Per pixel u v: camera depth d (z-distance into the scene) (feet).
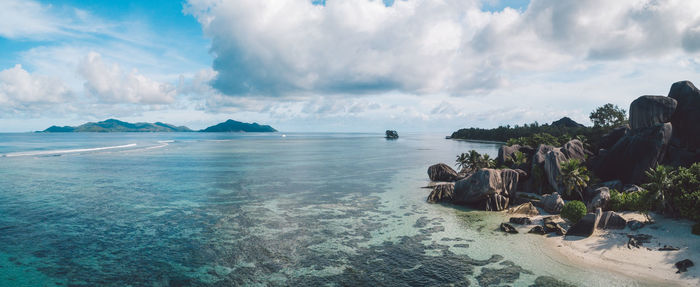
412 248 122.52
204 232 140.36
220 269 105.91
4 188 231.30
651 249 110.63
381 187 245.24
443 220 158.20
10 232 137.80
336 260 112.37
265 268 106.73
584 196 179.83
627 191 174.09
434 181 272.72
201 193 220.43
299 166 378.32
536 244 123.95
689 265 97.19
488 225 149.59
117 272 103.45
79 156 474.08
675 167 181.98
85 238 132.05
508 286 93.20
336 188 241.14
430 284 95.66
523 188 213.87
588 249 115.75
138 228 145.18
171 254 117.29
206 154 545.44
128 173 309.83
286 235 137.08
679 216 133.28
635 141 197.16
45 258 112.78
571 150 229.86
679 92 204.54
